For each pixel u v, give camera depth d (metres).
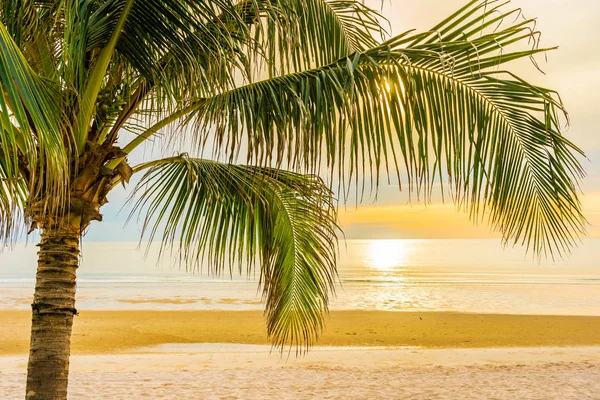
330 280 4.04
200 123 2.62
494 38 2.38
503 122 2.63
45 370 2.97
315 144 2.47
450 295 25.66
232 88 2.65
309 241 3.98
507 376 8.59
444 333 14.43
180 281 34.31
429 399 7.29
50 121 2.00
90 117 2.80
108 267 57.41
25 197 3.67
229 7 2.45
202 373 8.72
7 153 1.71
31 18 2.43
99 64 2.69
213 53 2.49
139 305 20.84
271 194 3.76
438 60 2.50
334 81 2.45
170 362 9.78
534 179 2.72
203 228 3.64
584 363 9.73
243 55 2.60
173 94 2.78
